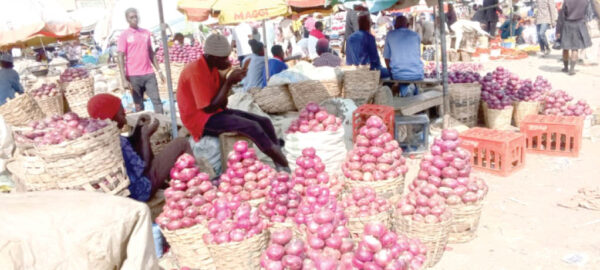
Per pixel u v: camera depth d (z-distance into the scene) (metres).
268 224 3.53
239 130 5.09
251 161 3.94
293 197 3.64
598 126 6.91
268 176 3.93
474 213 3.77
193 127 5.22
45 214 1.86
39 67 11.00
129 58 7.79
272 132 5.56
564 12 10.37
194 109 5.14
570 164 5.51
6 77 8.08
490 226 4.14
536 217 4.22
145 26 7.48
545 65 12.30
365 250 2.57
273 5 5.44
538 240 3.81
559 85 9.70
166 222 3.55
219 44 4.83
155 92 8.07
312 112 5.07
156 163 4.19
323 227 2.72
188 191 3.61
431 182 3.84
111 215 1.93
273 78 6.86
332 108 6.37
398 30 7.55
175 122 5.64
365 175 4.16
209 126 5.16
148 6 7.59
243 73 5.06
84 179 3.37
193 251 3.53
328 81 6.67
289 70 6.98
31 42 7.18
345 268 2.59
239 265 3.34
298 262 2.56
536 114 6.85
